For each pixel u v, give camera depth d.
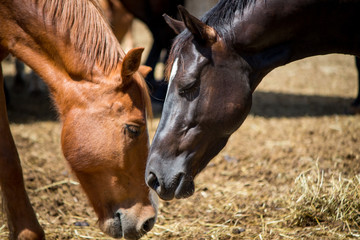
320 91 15.31
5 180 5.32
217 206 7.08
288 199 6.82
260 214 6.59
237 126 4.80
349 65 19.30
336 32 4.90
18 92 13.92
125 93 4.98
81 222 6.49
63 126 5.11
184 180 4.73
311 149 9.30
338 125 11.02
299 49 4.97
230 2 4.76
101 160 4.95
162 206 7.17
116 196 5.10
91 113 4.95
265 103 13.83
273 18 4.66
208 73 4.59
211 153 4.92
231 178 8.25
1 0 5.15
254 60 4.79
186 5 11.67
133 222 5.09
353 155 8.66
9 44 5.29
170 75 4.75
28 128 10.88
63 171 8.34
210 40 4.57
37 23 5.14
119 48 5.27
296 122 11.62
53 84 5.18
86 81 5.04
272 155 9.15
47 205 6.98
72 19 5.10
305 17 4.73
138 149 5.05
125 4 12.11
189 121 4.64
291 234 5.78
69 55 5.07
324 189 6.80
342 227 5.76
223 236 5.95
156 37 12.46
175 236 6.11
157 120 11.57
